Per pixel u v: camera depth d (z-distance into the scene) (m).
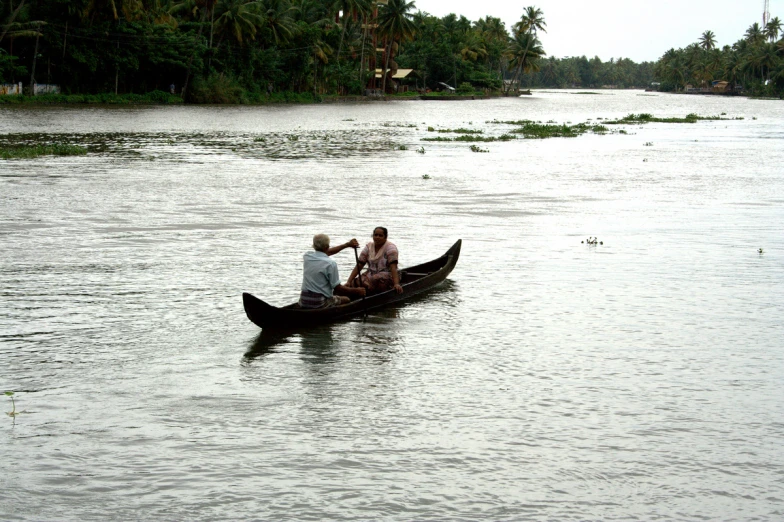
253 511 6.14
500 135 52.03
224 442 7.33
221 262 14.66
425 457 7.04
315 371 9.27
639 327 11.01
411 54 153.00
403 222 19.00
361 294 11.79
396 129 57.50
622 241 16.91
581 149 41.38
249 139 46.03
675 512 6.17
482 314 11.66
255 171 29.16
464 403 8.28
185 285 13.05
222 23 96.38
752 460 7.04
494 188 25.30
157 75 95.38
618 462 6.98
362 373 9.20
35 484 6.54
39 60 82.62
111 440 7.36
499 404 8.26
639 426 7.73
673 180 27.88
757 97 186.75
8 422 7.74
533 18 179.88
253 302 10.26
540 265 14.72
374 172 29.41
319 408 8.14
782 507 6.26
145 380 8.91
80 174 27.25
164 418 7.87
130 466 6.86
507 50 178.50
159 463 6.91
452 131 54.59
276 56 109.12
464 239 17.03
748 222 19.31
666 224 19.00
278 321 10.68
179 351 9.92
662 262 14.95
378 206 21.34
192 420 7.83
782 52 187.88
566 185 26.25
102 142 41.69
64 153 34.44
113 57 85.19
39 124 53.97
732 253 15.76
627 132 57.41
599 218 19.81
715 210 21.17
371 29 132.12
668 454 7.14
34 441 7.33
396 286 12.13
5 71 79.25
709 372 9.26
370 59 136.75
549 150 40.50
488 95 165.00
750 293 12.80
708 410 8.14
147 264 14.47
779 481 6.67
